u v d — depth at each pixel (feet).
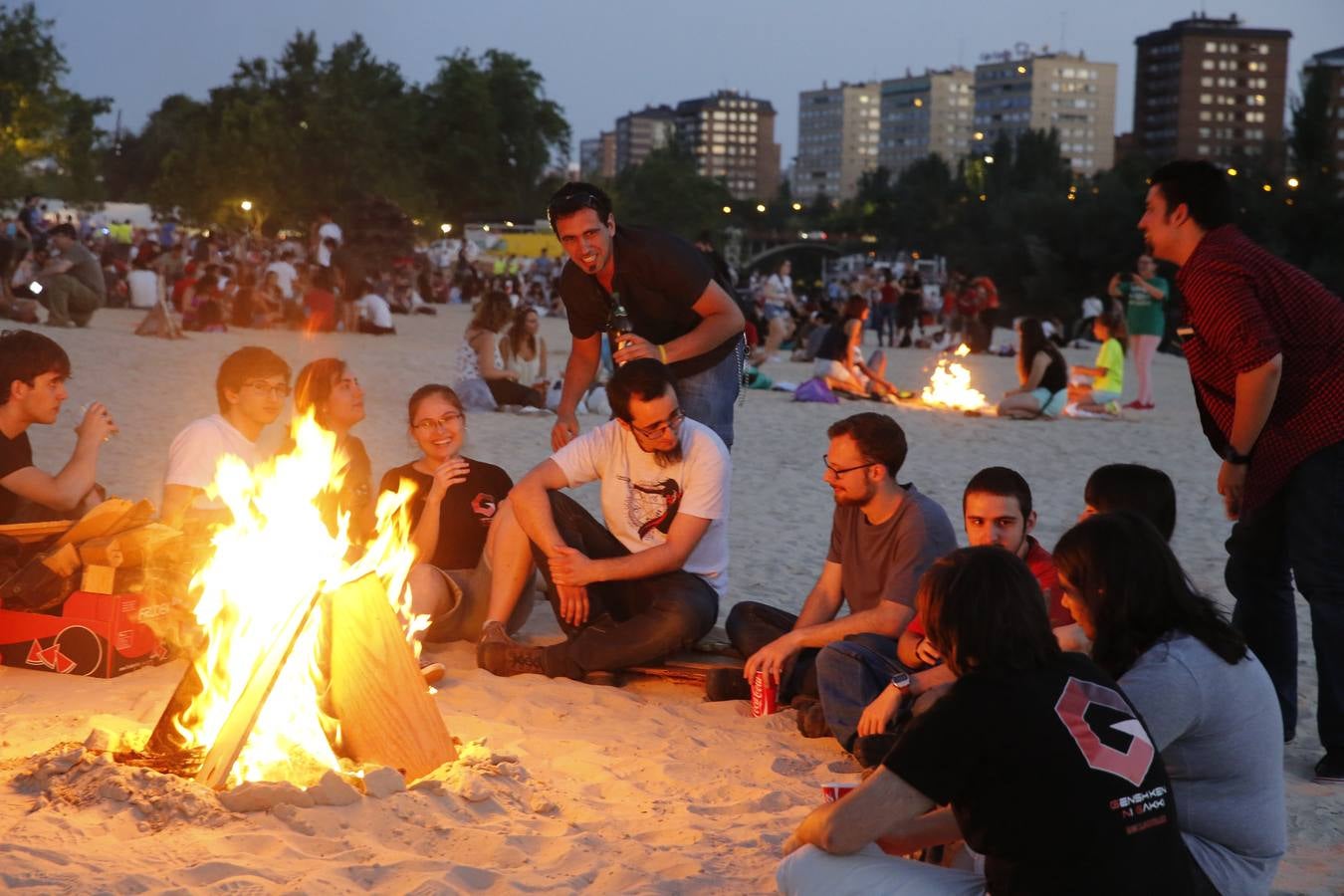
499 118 291.99
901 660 15.94
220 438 19.19
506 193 291.58
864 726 15.01
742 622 18.75
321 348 70.33
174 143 347.77
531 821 13.19
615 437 19.16
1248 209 219.00
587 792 14.21
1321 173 222.89
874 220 476.13
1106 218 234.38
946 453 42.24
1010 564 9.80
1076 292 238.27
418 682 14.34
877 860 10.32
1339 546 15.62
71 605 17.57
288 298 85.25
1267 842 10.90
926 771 9.55
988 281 101.45
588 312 20.93
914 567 16.57
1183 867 9.52
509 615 19.58
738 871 12.12
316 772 13.61
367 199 138.62
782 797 14.21
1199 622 10.84
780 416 50.31
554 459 19.27
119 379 50.67
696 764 15.51
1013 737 9.36
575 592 18.65
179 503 18.84
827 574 18.03
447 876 11.46
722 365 20.99
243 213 174.60
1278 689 16.87
